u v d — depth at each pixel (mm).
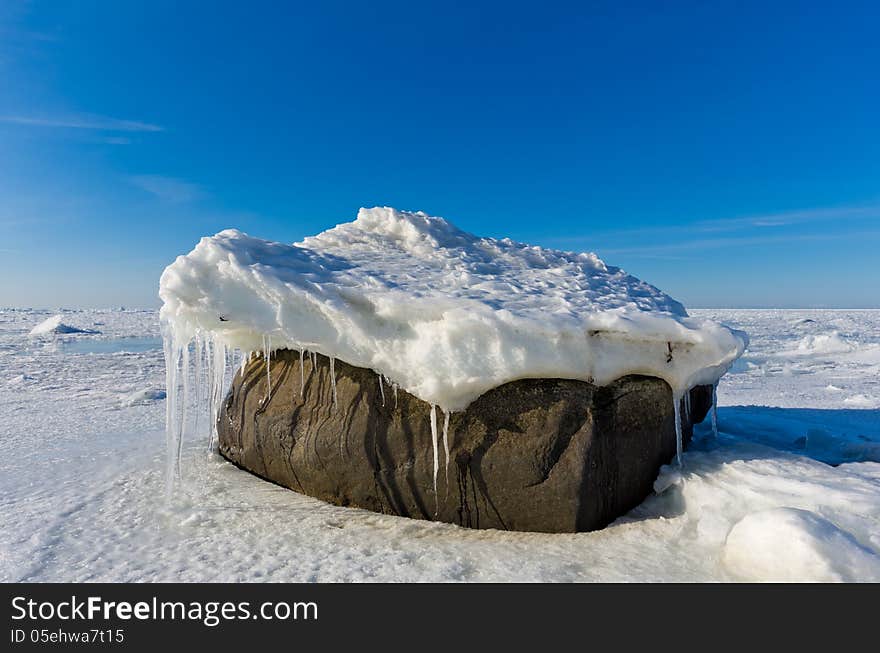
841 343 19016
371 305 3773
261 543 3357
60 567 3061
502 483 3520
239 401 4707
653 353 3750
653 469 3812
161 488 4340
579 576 2900
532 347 3520
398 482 3738
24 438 6238
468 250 5461
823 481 3379
